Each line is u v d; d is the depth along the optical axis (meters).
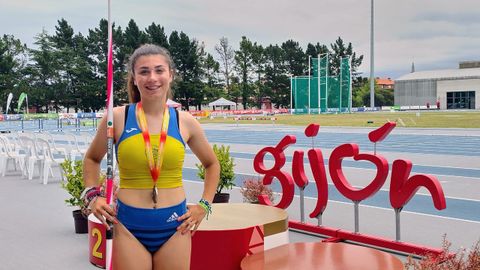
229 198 9.26
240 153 19.31
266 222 5.11
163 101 2.96
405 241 6.62
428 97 92.19
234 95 90.06
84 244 6.71
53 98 70.12
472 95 87.75
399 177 5.95
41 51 69.50
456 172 13.20
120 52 65.75
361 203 9.26
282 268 4.15
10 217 8.36
